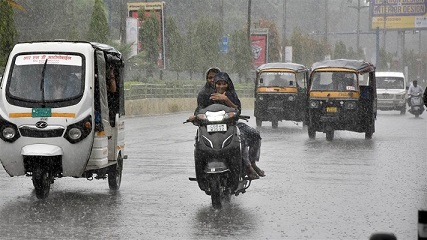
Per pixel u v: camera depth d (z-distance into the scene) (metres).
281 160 30.22
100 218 16.92
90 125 19.33
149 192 21.03
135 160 29.41
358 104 41.31
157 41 85.75
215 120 18.34
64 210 17.95
